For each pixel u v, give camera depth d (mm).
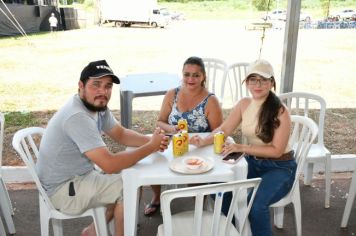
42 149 1902
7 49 9602
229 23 13031
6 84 6395
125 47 9695
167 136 1937
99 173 2014
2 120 2279
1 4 11234
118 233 1925
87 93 1818
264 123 2016
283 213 2445
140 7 13906
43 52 9242
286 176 2014
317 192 2879
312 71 6848
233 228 1670
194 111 2395
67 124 1777
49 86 6289
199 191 1323
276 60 7473
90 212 1908
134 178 1732
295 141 2625
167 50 9094
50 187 1889
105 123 2096
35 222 2488
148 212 2531
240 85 3672
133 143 2168
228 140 2137
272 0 7199
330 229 2404
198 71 2311
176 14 13812
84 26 14125
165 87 3248
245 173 1795
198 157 1835
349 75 6613
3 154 3602
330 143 3871
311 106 5020
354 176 2320
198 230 1407
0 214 2447
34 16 12633
